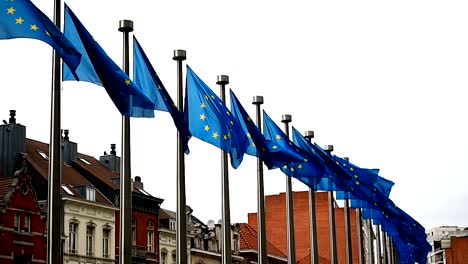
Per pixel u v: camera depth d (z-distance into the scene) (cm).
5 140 5391
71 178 5722
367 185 4156
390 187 4947
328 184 4094
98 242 5600
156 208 6372
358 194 4116
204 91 2764
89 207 5538
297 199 9906
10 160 5353
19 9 1900
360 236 5491
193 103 2753
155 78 2453
